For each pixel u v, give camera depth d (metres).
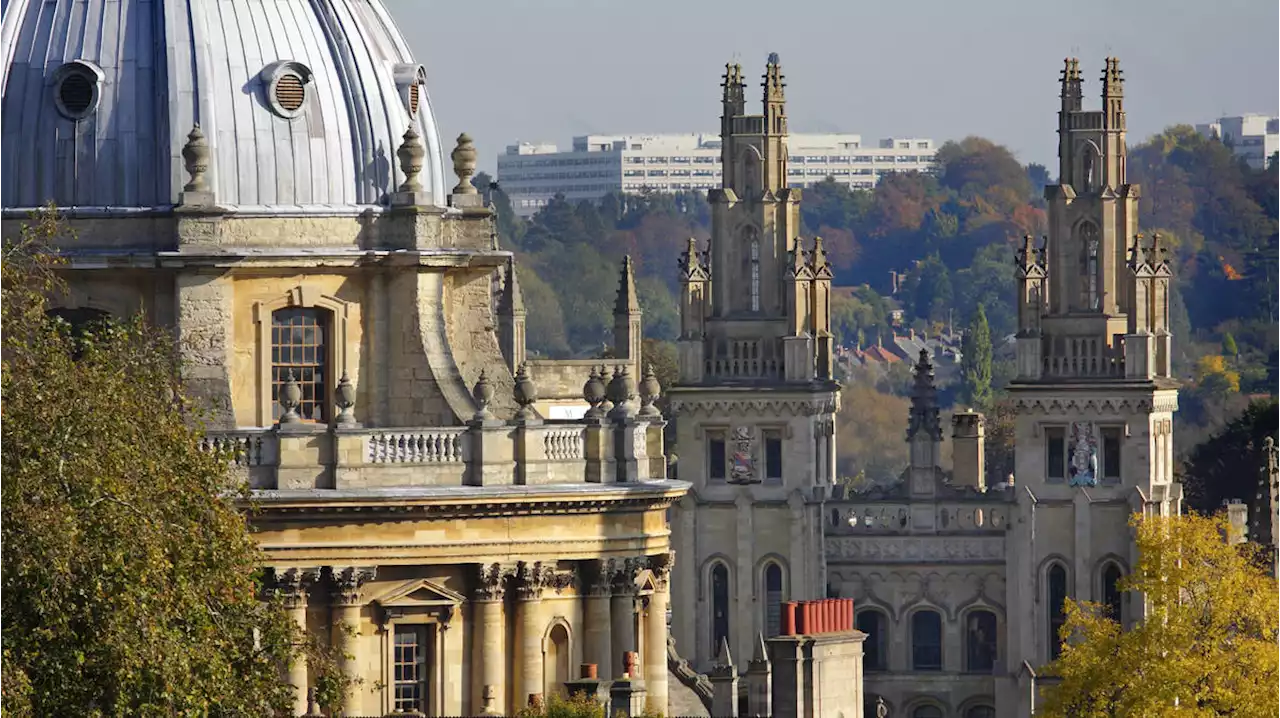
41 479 168.00
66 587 165.62
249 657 178.75
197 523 177.12
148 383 181.12
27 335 177.62
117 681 165.88
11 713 161.88
